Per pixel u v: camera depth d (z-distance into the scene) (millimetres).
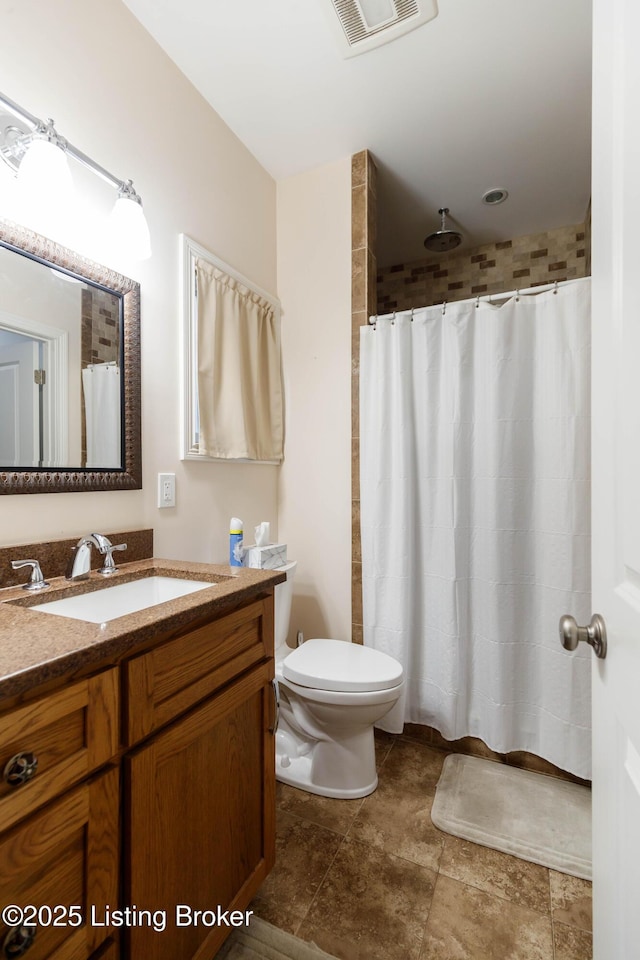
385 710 1460
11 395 1019
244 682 998
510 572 1659
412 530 1825
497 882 1184
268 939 1037
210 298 1638
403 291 2896
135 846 708
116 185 1161
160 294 1450
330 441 2031
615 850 601
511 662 1661
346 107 1701
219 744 922
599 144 676
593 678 720
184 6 1325
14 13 1025
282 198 2154
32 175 950
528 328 1666
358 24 1376
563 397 1571
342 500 2002
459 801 1477
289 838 1329
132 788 704
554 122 1761
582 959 991
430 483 1818
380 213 2363
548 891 1158
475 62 1504
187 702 832
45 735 587
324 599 2045
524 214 2379
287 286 2137
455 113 1725
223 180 1772
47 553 1073
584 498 1541
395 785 1572
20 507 1037
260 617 1081
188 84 1585
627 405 566
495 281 2664
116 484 1260
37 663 561
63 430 1130
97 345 1219
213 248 1713
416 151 1934
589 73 1540
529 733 1660
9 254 1008
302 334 2098
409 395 1836
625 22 570
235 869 975
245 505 1897
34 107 1065
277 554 1759
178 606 827
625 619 567
